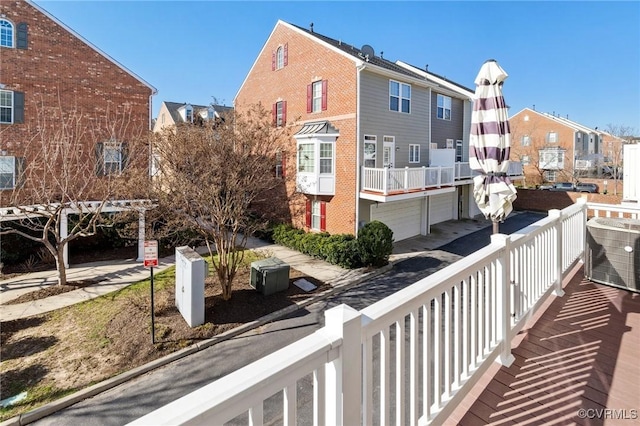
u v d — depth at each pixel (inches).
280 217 676.1
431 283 83.5
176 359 268.2
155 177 430.0
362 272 455.5
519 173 906.7
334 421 54.9
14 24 504.7
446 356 90.4
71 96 546.3
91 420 207.6
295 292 385.7
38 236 500.7
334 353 55.2
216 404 39.8
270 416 187.8
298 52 639.1
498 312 117.6
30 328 311.0
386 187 514.3
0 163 493.7
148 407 217.5
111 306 352.8
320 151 581.0
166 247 546.3
